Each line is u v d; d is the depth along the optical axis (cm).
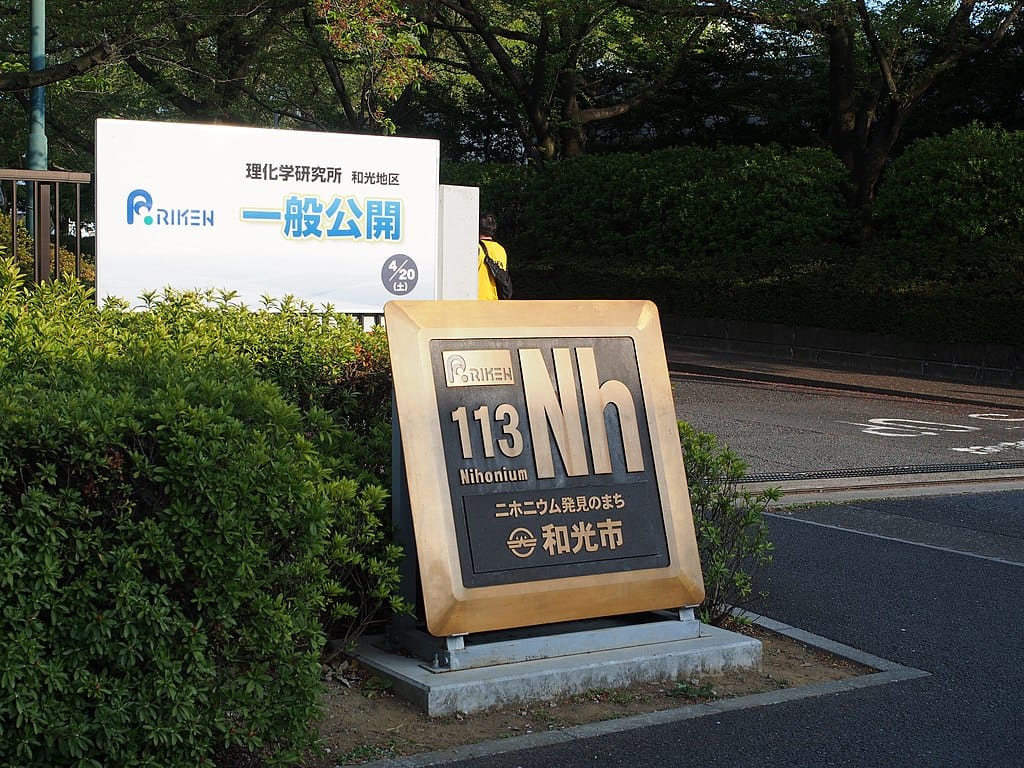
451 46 3050
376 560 499
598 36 2875
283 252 988
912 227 2142
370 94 1714
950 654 601
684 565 552
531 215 2823
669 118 3145
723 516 634
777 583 740
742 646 554
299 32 2320
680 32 2395
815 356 2152
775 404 1650
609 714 498
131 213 941
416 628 535
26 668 362
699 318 2380
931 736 487
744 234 2406
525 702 500
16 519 365
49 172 933
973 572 786
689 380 1941
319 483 435
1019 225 1991
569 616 521
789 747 470
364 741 459
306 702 414
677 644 549
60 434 376
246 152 972
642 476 551
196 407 417
